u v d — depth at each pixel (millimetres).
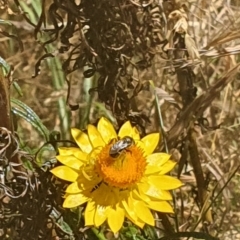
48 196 164
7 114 156
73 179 151
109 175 146
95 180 150
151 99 230
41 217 164
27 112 172
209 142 228
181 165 190
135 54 183
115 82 176
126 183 146
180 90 191
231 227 215
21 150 162
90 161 151
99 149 152
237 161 212
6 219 174
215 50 185
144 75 214
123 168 146
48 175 162
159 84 227
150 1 172
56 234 173
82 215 171
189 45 175
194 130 192
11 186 163
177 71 188
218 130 222
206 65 212
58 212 170
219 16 211
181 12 177
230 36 183
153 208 149
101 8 166
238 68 182
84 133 157
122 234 175
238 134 226
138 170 147
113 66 174
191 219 217
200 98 181
